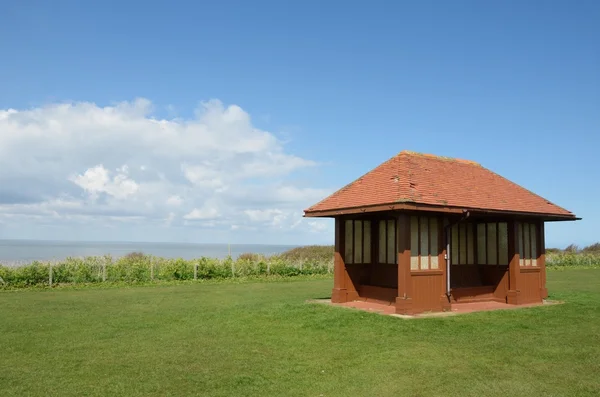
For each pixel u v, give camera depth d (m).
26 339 10.45
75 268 24.08
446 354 8.99
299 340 10.29
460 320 12.11
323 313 13.10
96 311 14.29
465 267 16.39
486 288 16.05
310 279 27.55
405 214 13.05
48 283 22.44
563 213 16.75
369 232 16.23
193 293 19.50
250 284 24.16
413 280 13.10
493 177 17.34
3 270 21.77
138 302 16.41
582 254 44.59
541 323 11.90
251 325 11.85
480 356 8.84
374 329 11.17
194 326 11.88
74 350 9.48
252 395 6.93
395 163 15.34
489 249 16.52
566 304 15.39
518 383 7.29
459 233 16.53
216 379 7.65
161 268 26.02
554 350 9.23
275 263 29.28
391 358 8.76
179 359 8.80
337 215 15.29
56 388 7.18
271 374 7.91
